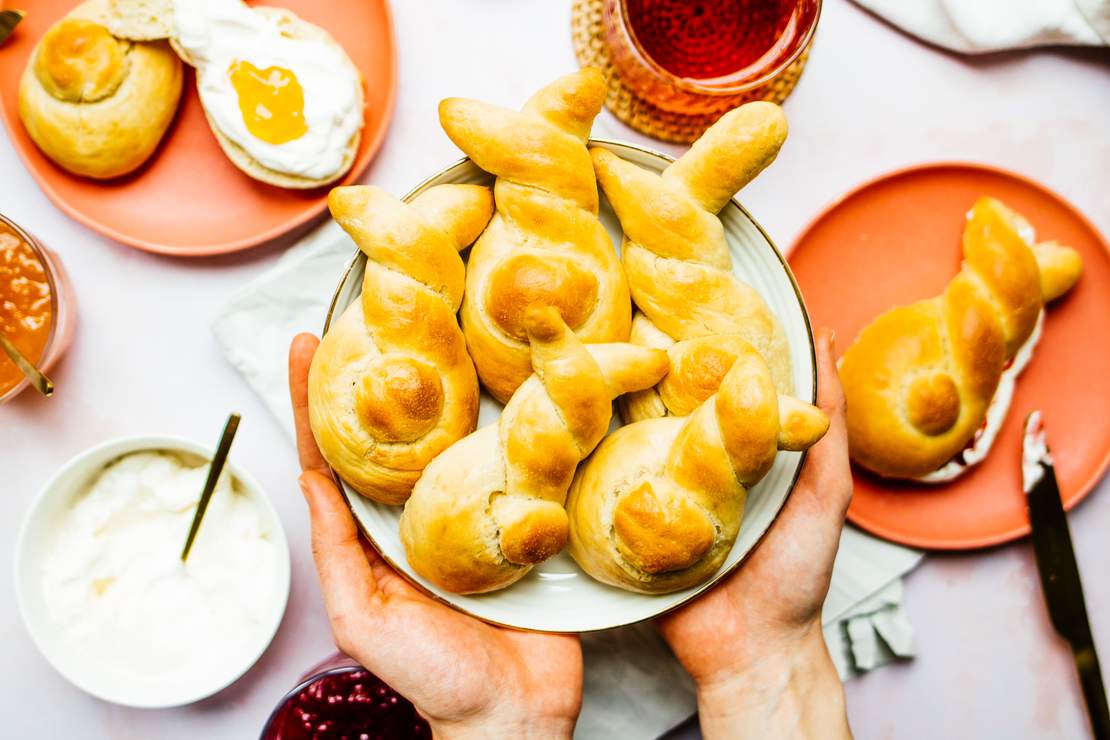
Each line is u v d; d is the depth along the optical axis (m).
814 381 0.63
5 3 0.69
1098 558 0.75
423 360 0.60
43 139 0.68
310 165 0.68
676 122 0.71
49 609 0.67
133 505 0.69
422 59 0.72
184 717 0.72
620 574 0.60
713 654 0.67
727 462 0.59
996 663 0.74
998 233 0.69
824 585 0.66
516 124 0.60
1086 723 0.74
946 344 0.69
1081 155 0.74
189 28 0.67
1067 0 0.71
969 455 0.71
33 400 0.71
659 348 0.62
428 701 0.62
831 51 0.73
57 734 0.72
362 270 0.62
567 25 0.72
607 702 0.71
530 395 0.59
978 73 0.73
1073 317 0.72
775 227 0.73
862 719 0.74
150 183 0.71
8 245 0.68
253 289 0.70
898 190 0.71
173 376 0.72
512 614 0.62
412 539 0.60
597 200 0.62
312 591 0.72
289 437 0.71
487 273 0.61
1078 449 0.72
